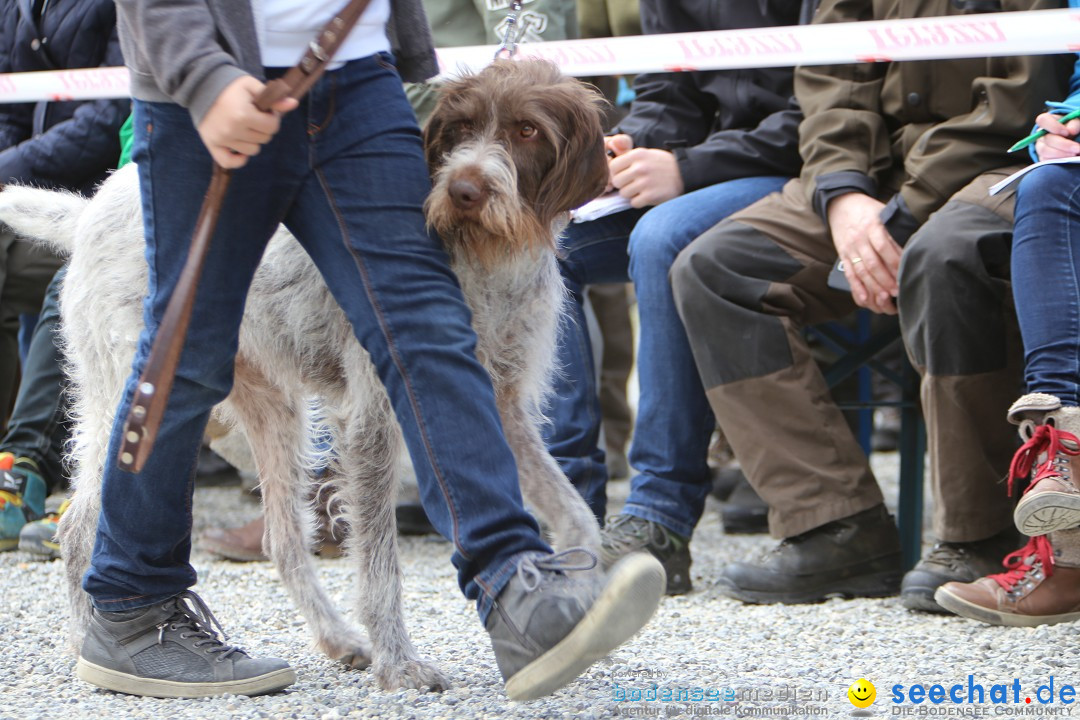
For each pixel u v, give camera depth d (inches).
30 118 331.0
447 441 140.7
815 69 256.2
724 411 245.6
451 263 171.0
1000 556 230.5
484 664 189.3
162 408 138.7
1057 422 196.9
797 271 245.4
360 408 179.8
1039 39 227.0
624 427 423.8
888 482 399.2
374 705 160.6
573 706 159.6
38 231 210.5
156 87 143.1
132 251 191.0
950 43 235.3
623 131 281.9
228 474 410.9
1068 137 217.5
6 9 323.0
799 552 243.4
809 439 244.1
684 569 254.2
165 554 167.8
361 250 145.6
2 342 331.6
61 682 180.9
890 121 255.8
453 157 163.2
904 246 235.5
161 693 169.2
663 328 251.9
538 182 169.5
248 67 139.6
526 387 184.4
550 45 276.2
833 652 195.9
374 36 151.9
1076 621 209.5
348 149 146.0
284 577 199.0
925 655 192.5
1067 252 206.4
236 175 143.6
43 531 296.4
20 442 313.1
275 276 189.0
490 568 140.3
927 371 227.8
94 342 196.5
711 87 276.1
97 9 314.3
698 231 252.1
